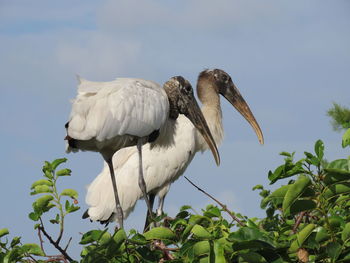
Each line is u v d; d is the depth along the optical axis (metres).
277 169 8.02
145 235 7.83
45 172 9.59
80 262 7.82
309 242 6.98
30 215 9.04
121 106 12.16
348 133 7.86
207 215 8.77
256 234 6.92
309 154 7.91
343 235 6.88
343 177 6.94
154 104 12.97
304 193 7.03
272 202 9.27
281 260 6.88
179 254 7.48
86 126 11.69
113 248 7.59
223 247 6.97
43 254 8.69
